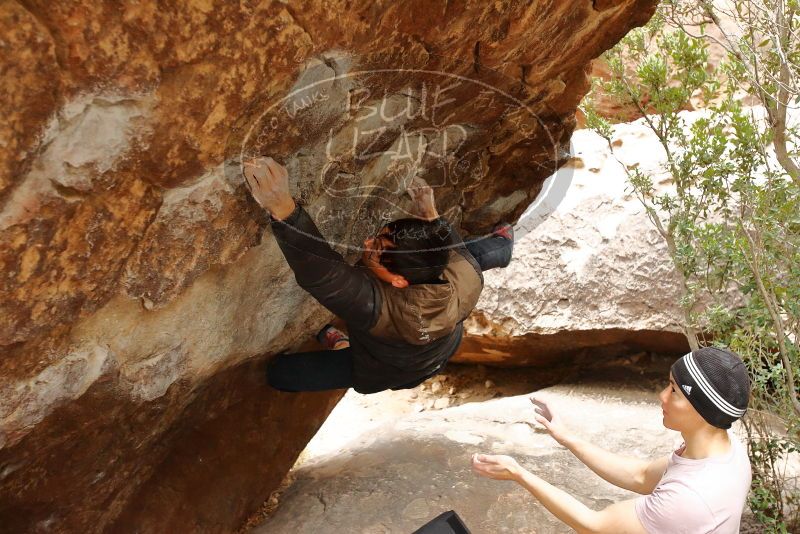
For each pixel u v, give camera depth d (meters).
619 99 3.46
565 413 4.50
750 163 3.06
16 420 1.69
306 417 3.86
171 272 1.80
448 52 1.88
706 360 1.93
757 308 3.09
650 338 5.23
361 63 1.66
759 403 3.31
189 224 1.72
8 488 2.06
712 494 1.86
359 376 2.79
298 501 3.60
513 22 1.95
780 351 3.05
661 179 5.30
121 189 1.46
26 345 1.56
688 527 1.85
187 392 2.45
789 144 4.20
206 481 3.27
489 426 4.29
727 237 3.13
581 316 5.38
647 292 5.14
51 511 2.32
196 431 3.28
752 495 3.06
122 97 1.26
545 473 3.60
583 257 5.39
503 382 6.24
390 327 2.35
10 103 1.11
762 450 3.13
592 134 5.88
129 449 2.42
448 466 3.71
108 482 2.47
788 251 3.04
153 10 1.17
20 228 1.30
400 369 2.63
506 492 3.40
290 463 3.78
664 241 5.11
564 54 2.37
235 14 1.28
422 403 6.23
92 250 1.50
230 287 2.20
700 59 3.14
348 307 2.24
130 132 1.34
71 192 1.35
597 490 3.41
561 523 3.15
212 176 1.65
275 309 2.60
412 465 3.74
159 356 2.06
